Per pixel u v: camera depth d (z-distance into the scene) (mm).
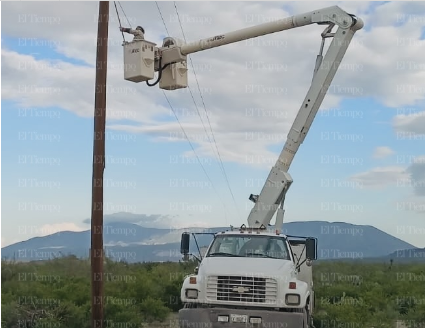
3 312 17125
